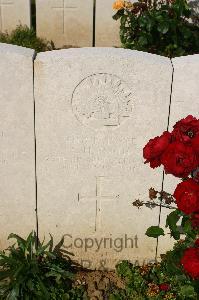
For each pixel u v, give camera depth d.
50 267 1.92
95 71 1.76
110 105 1.81
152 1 3.12
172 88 1.79
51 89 1.78
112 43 3.44
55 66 1.75
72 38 3.42
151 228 1.76
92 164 1.89
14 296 1.81
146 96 1.80
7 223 1.98
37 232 2.00
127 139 1.86
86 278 1.99
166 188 1.93
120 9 2.98
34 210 1.96
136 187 1.94
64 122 1.83
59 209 1.96
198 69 1.76
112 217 1.98
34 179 1.91
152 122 1.83
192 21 3.25
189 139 1.41
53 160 1.88
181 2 2.89
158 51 2.89
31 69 1.75
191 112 1.82
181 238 1.97
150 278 1.94
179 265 1.73
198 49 2.94
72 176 1.91
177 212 1.64
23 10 3.34
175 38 2.85
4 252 1.95
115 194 1.95
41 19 3.35
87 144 1.86
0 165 1.89
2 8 3.33
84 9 3.33
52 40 3.42
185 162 1.39
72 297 1.88
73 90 1.78
